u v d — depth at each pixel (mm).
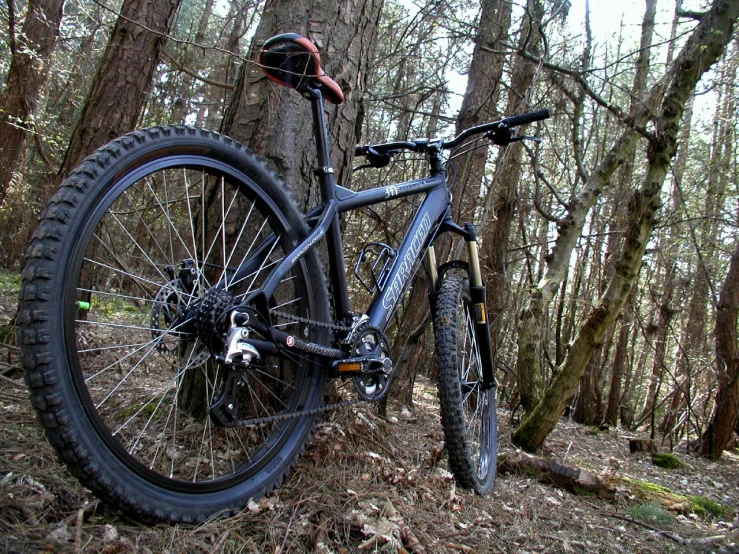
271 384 2018
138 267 2104
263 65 1697
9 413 1844
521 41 4734
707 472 4898
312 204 2148
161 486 1351
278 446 1695
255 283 1829
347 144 2273
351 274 3979
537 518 2154
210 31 8719
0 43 5445
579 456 4250
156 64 4020
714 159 9734
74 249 1206
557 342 7852
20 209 7859
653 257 8766
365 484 1865
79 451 1168
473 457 2381
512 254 9977
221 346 1470
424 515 1795
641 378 11312
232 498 1505
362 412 2531
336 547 1447
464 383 2434
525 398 4344
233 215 2037
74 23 7316
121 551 1164
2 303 5531
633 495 2877
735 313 5965
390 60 5785
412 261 2166
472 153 4090
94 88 3836
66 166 3768
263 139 2090
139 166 1385
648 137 3625
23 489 1287
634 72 7129
